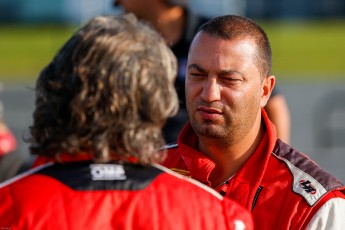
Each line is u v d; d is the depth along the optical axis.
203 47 6.66
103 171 5.11
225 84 6.62
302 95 41.62
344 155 27.25
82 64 5.11
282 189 6.68
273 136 6.86
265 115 7.00
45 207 4.96
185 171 7.04
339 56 56.38
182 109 10.60
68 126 5.10
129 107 5.11
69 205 4.98
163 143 5.34
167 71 5.31
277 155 6.91
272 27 67.94
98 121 5.05
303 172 6.75
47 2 65.81
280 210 6.60
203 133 6.73
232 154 6.86
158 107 5.20
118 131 5.09
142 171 5.23
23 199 5.00
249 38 6.68
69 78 5.14
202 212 5.21
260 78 6.75
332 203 6.54
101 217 4.98
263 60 6.75
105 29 5.21
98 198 5.03
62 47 5.33
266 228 6.57
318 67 51.97
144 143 5.15
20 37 63.84
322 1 70.19
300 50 58.66
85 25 5.30
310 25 69.19
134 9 11.08
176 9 10.98
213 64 6.59
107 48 5.12
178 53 10.94
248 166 6.84
